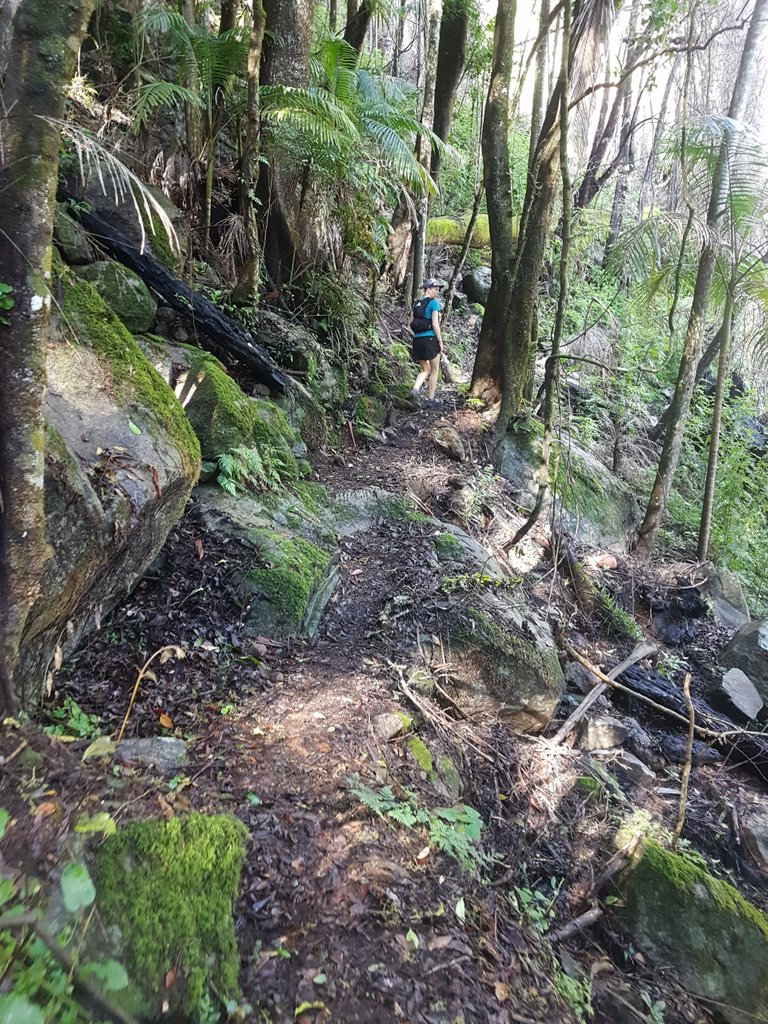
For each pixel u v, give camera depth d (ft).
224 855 8.06
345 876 9.20
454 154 30.07
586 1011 10.11
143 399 13.10
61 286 12.71
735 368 39.58
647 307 31.96
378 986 8.02
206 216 22.26
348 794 10.49
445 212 55.06
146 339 17.02
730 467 32.19
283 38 24.44
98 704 10.89
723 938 12.34
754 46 26.91
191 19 22.68
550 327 39.58
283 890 8.61
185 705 11.66
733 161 24.62
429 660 15.57
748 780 19.25
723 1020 11.69
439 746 13.33
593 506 28.27
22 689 9.33
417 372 32.17
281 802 9.91
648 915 12.63
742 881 15.80
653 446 35.65
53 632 10.19
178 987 6.48
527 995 9.26
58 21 6.93
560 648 19.60
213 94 22.56
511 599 18.56
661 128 32.32
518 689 16.11
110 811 7.70
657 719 20.04
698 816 17.01
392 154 24.62
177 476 12.76
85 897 5.68
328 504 20.04
